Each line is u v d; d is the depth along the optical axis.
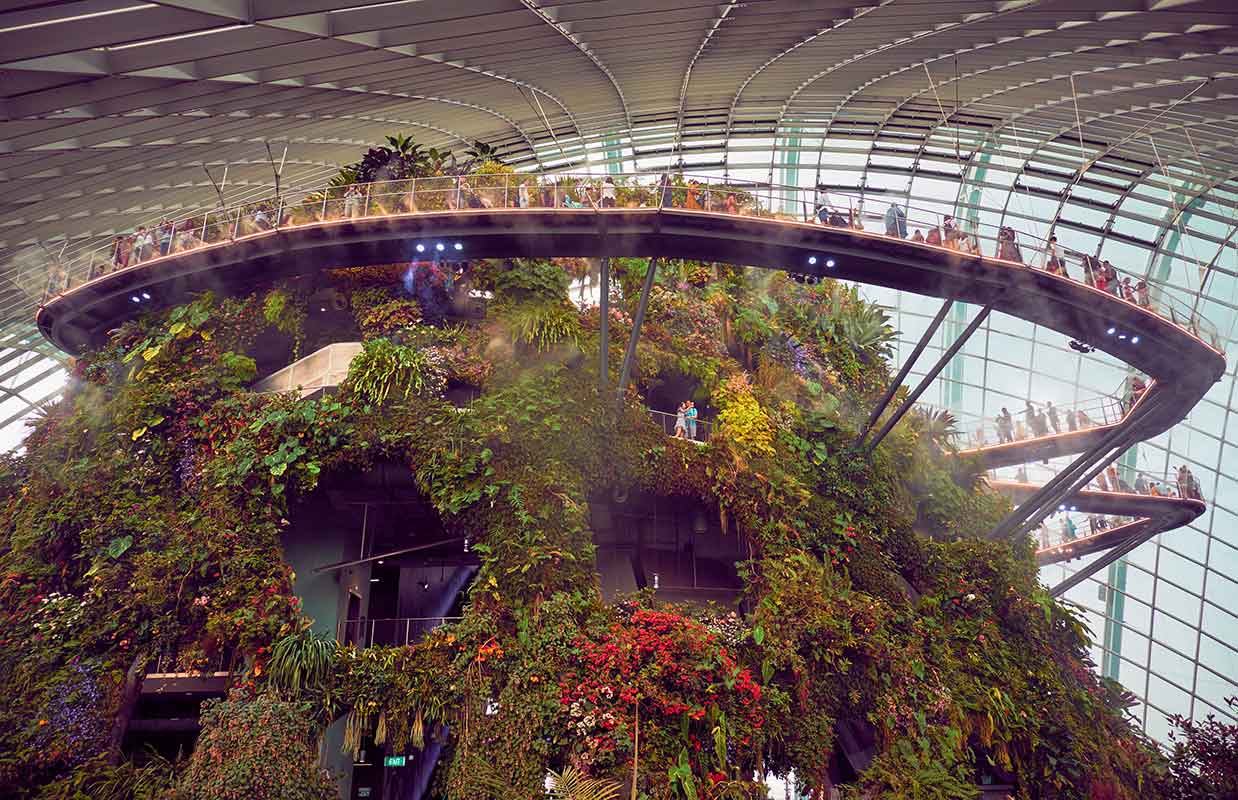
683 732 15.01
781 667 16.97
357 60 17.59
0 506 20.09
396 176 23.11
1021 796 18.05
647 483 19.19
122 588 17.41
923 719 17.28
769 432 21.28
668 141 37.47
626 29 20.16
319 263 20.12
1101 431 24.64
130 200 25.86
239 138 22.44
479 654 15.79
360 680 15.73
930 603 19.83
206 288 21.58
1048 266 18.59
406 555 23.64
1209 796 18.69
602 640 15.83
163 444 19.44
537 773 14.40
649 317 23.14
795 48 24.17
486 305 22.25
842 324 27.84
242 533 17.36
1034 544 24.61
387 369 18.48
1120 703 21.17
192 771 14.12
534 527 17.14
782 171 38.97
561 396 19.00
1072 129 30.50
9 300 32.22
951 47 23.25
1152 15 17.83
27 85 13.26
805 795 17.05
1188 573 33.28
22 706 15.90
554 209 18.08
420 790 23.72
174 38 13.17
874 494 21.48
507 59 21.58
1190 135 27.52
